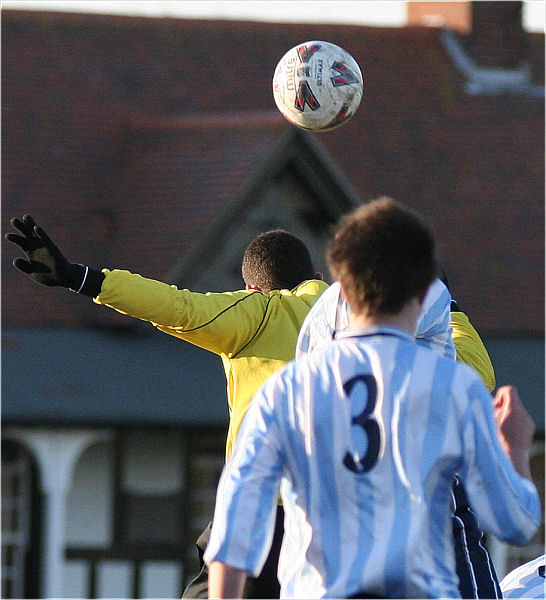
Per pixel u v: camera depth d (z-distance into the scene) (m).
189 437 76.75
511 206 92.12
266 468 13.25
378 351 13.28
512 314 86.88
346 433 13.12
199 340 18.03
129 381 76.56
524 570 18.64
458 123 96.50
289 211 78.88
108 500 76.00
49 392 73.88
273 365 18.36
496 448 13.11
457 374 13.21
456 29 102.56
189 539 76.56
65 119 88.06
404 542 12.78
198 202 79.81
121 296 17.08
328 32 100.31
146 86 92.75
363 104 95.62
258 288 20.20
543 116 99.06
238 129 82.50
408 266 13.22
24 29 93.12
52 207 82.81
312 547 13.08
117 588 75.94
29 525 74.00
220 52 97.00
